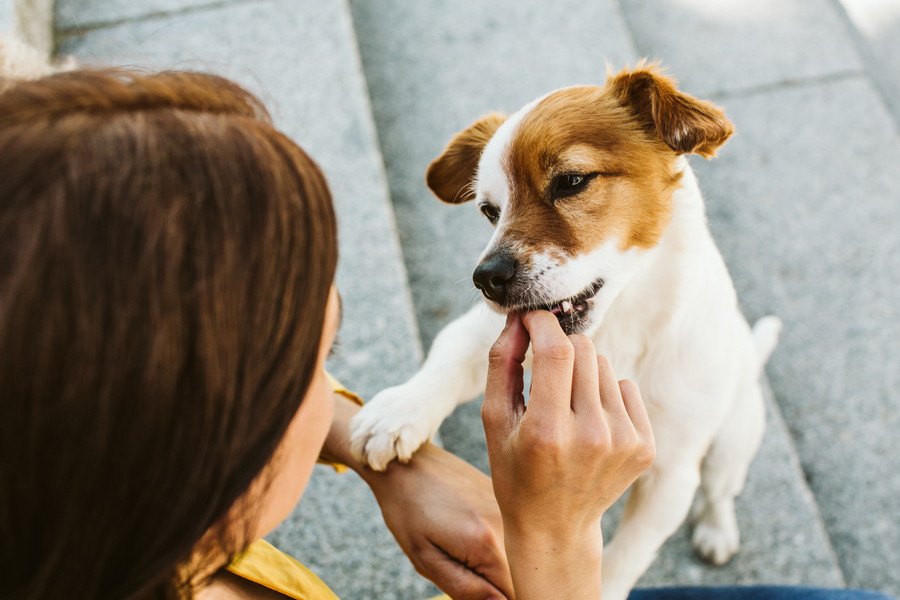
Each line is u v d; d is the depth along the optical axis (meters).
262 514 0.84
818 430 2.94
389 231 2.79
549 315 1.05
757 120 3.80
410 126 3.59
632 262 1.72
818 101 3.85
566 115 1.72
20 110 0.56
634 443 0.95
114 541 0.58
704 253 1.81
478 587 1.21
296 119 3.06
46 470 0.54
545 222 1.67
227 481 0.60
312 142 3.00
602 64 3.67
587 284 1.65
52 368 0.51
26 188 0.52
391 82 3.76
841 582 2.50
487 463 2.68
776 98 3.88
